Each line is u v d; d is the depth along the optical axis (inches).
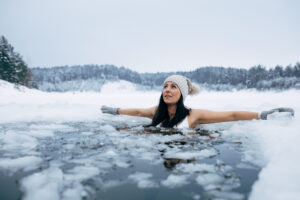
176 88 103.8
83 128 97.3
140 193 35.5
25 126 100.0
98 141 71.2
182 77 110.4
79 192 35.7
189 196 34.6
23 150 60.1
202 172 44.4
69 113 144.8
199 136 80.7
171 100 102.3
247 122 98.3
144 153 57.9
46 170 44.8
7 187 36.9
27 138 72.4
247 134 82.0
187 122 102.7
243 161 51.4
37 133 84.0
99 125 106.2
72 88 5216.5
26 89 1170.0
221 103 296.0
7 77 1352.1
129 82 5733.3
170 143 69.4
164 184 39.0
